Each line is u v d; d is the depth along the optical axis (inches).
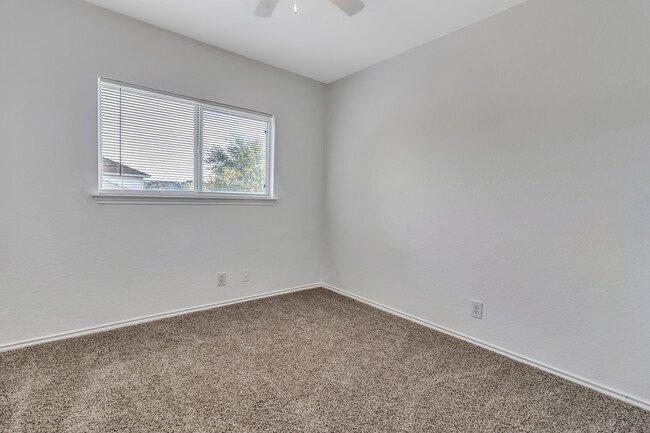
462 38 91.3
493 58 84.5
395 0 78.8
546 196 75.6
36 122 79.3
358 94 125.3
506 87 82.0
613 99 65.7
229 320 102.8
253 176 122.1
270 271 128.0
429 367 77.1
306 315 109.7
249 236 120.6
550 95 74.4
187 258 106.1
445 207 96.6
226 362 76.9
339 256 136.6
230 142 114.8
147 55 94.1
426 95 101.1
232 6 83.7
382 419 58.4
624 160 64.6
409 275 107.8
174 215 102.5
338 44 103.3
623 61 64.3
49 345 82.0
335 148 136.8
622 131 64.7
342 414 59.5
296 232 135.2
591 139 68.7
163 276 101.6
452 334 95.7
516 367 77.7
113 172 91.7
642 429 57.3
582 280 70.6
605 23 66.4
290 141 130.1
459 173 92.7
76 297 87.3
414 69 104.5
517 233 80.8
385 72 114.3
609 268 66.9
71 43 82.7
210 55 106.3
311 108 136.3
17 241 78.7
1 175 76.0
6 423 54.1
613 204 66.2
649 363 62.6
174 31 98.1
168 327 95.8
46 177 81.3
